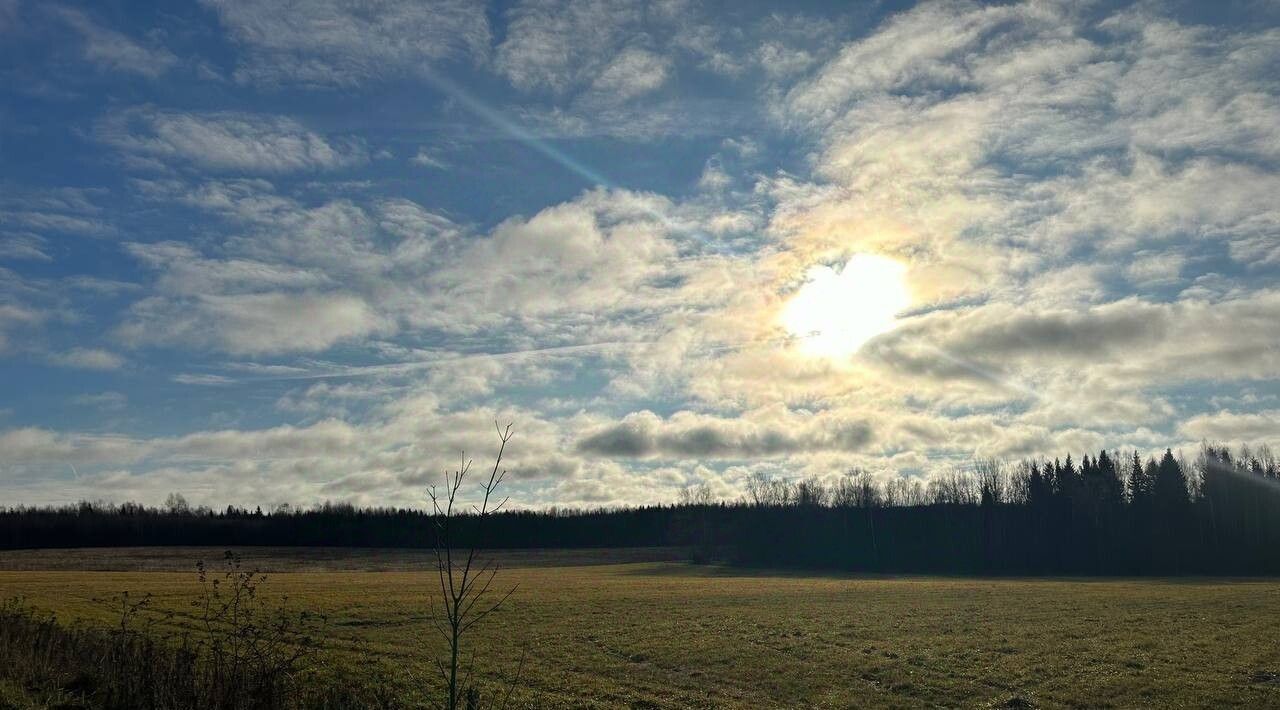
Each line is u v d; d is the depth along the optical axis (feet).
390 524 564.71
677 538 536.01
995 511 483.10
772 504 539.70
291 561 451.12
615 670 106.63
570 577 330.54
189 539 572.10
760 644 125.49
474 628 141.90
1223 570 398.62
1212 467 456.04
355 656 108.88
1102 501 463.83
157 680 59.88
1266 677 99.19
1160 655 112.98
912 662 110.42
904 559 437.58
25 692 60.39
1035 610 170.81
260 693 57.88
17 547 540.93
